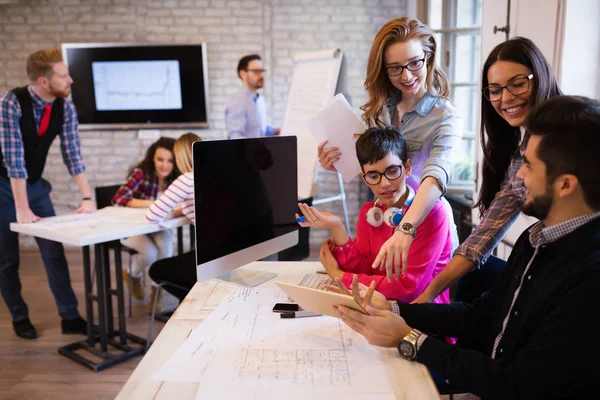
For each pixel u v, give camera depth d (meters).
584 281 0.99
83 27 5.20
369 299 1.20
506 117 1.50
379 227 1.70
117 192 3.72
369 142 1.56
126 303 3.92
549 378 0.98
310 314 1.41
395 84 1.76
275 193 1.83
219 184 1.62
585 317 0.96
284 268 1.88
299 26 5.18
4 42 5.21
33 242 5.47
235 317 1.41
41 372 2.86
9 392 2.66
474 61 3.98
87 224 2.88
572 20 2.15
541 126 1.01
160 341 1.29
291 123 4.41
